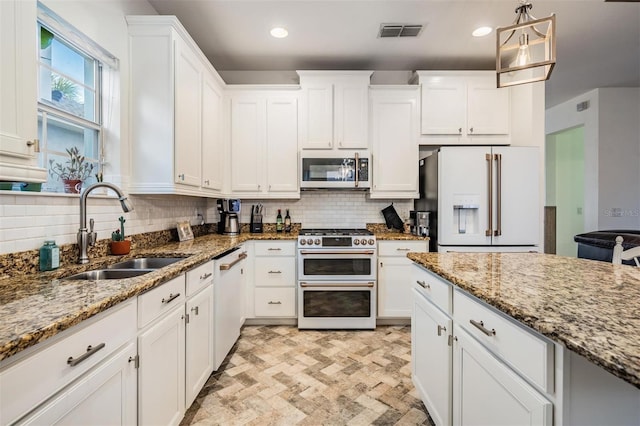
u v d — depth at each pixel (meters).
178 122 2.09
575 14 2.48
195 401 1.78
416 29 2.67
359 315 2.84
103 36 1.83
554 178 5.85
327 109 3.16
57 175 1.63
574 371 0.75
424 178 3.26
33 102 1.09
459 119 3.19
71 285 1.15
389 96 3.20
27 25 1.06
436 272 1.37
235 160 3.18
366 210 3.53
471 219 2.89
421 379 1.65
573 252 5.78
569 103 4.84
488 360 1.02
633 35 2.83
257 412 1.69
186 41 2.21
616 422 0.77
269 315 2.93
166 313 1.39
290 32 2.71
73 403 0.85
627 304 0.87
